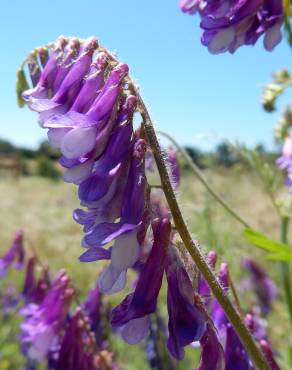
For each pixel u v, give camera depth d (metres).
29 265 0.12
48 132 0.05
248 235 0.08
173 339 0.05
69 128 0.05
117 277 0.05
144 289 0.05
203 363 0.05
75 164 0.05
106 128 0.05
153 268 0.05
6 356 0.17
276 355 0.13
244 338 0.05
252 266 0.16
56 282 0.09
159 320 0.11
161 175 0.05
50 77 0.06
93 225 0.05
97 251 0.05
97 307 0.11
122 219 0.05
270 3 0.07
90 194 0.05
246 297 0.17
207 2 0.07
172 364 0.11
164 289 0.20
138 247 0.05
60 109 0.05
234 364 0.06
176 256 0.05
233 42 0.07
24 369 0.12
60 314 0.09
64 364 0.09
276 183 0.13
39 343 0.09
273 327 0.17
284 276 0.13
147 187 0.05
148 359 0.11
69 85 0.05
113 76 0.05
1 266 0.13
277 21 0.07
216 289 0.05
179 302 0.05
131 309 0.05
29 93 0.06
